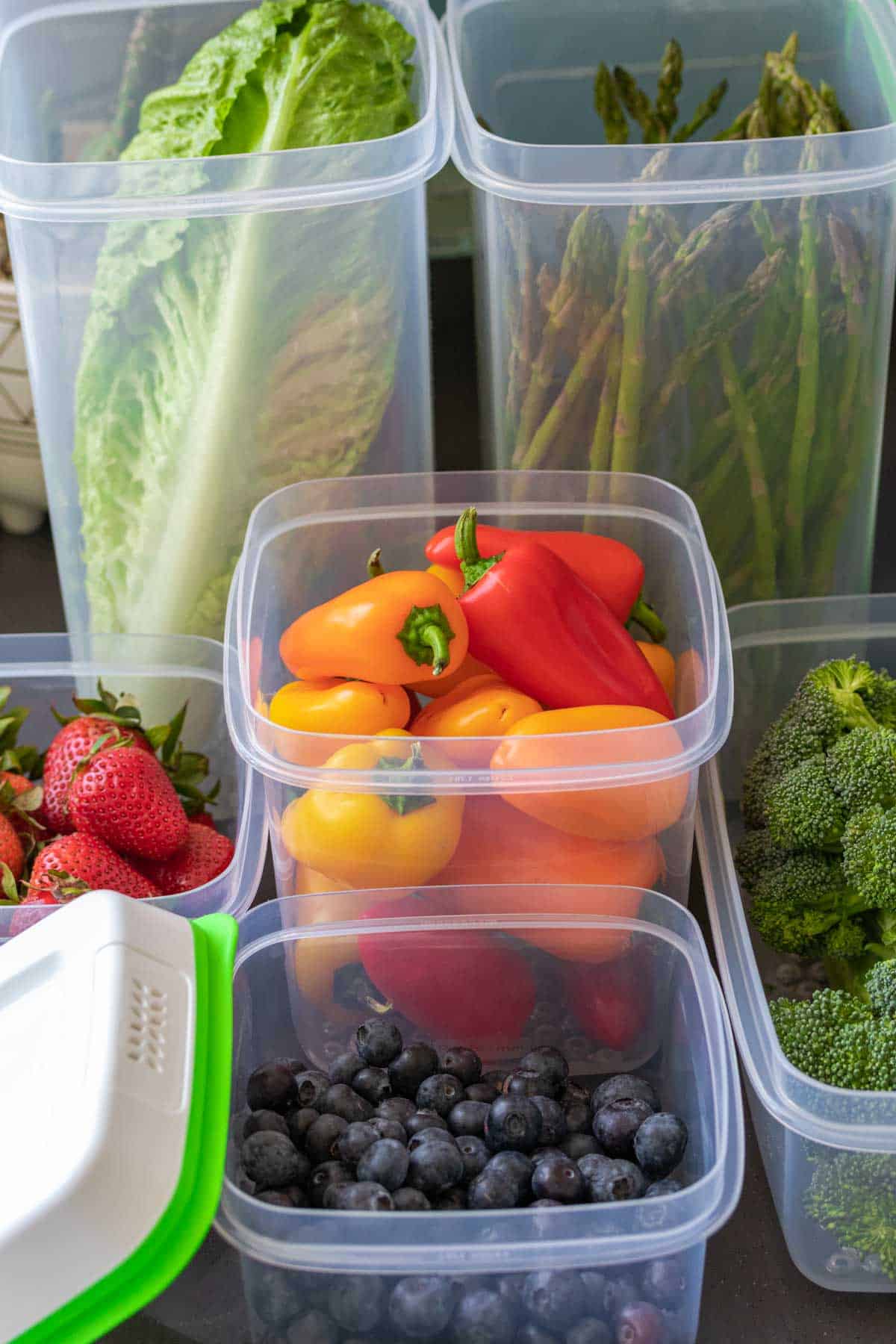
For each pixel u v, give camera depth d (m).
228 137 1.13
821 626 1.21
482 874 0.99
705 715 0.94
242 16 1.20
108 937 0.82
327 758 0.92
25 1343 0.73
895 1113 0.82
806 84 1.22
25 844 1.08
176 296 1.10
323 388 1.15
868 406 1.18
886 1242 0.85
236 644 1.01
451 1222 0.77
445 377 1.68
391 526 1.18
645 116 1.32
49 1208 0.72
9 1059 0.81
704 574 1.05
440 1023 1.01
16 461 1.44
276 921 0.98
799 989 1.07
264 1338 0.83
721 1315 0.88
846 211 1.08
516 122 1.38
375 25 1.13
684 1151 0.90
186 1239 0.75
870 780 0.99
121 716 1.09
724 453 1.19
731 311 1.12
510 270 1.11
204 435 1.15
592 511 1.18
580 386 1.16
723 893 1.02
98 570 1.22
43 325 1.12
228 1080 0.81
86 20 1.20
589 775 0.92
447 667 0.96
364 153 1.04
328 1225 0.77
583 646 1.02
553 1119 0.87
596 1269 0.79
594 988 1.00
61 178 1.04
